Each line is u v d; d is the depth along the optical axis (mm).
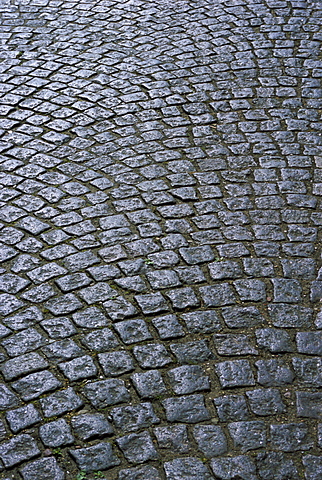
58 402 3291
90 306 3875
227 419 3180
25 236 4461
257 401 3268
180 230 4477
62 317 3803
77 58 6762
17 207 4738
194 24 7402
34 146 5422
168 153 5277
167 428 3143
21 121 5766
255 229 4465
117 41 7090
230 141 5395
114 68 6555
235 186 4883
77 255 4277
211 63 6562
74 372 3453
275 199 4742
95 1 8117
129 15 7703
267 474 2914
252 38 7020
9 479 2930
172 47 6910
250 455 3002
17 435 3131
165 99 5996
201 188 4875
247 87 6141
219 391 3328
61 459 3014
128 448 3053
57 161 5230
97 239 4414
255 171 5035
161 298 3918
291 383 3363
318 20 7387
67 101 6031
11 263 4230
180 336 3654
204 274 4094
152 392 3330
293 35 7055
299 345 3584
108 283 4043
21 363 3516
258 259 4203
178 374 3426
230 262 4184
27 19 7672
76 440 3098
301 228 4473
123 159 5230
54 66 6625
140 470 2951
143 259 4227
